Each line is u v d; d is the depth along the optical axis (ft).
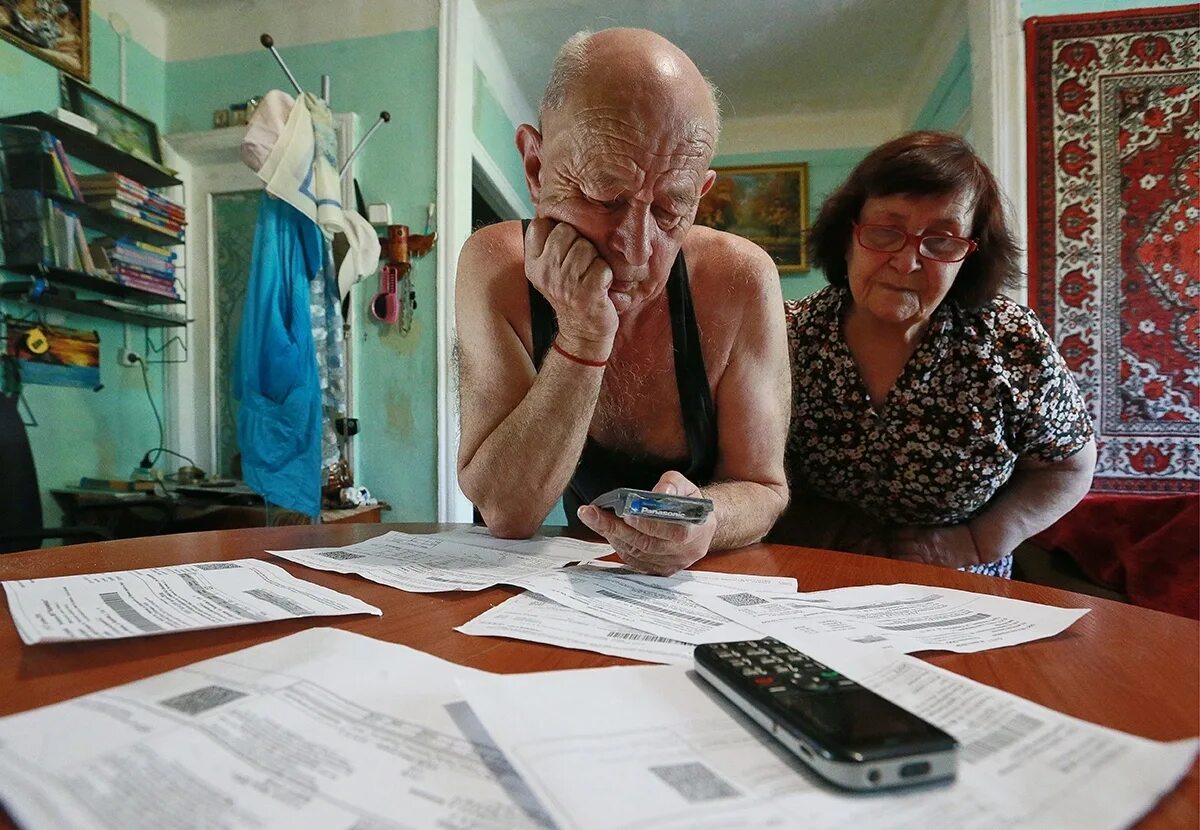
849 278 3.62
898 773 0.86
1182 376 6.54
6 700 1.17
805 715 0.96
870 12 8.58
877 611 1.81
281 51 8.50
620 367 3.03
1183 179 6.57
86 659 1.37
